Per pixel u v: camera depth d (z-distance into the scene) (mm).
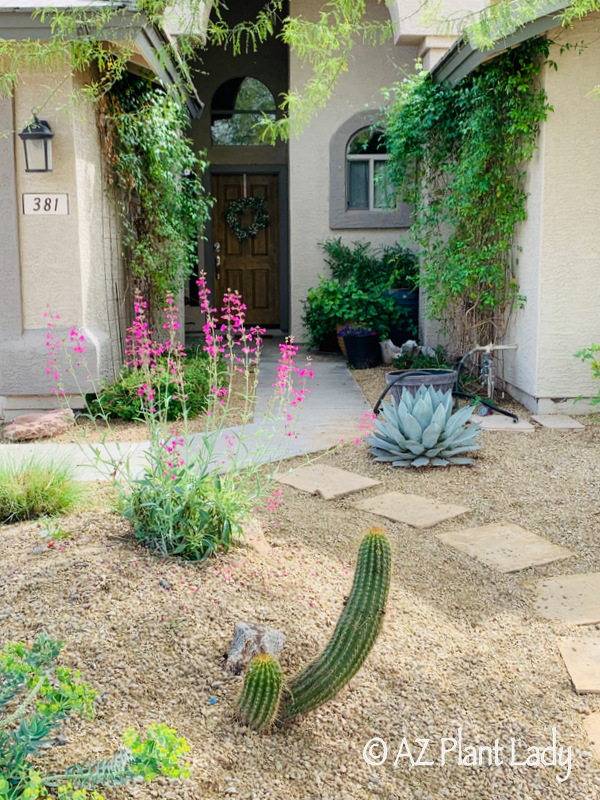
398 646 2930
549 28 5715
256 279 12922
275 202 12727
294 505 4465
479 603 3385
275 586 3113
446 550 3918
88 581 2924
